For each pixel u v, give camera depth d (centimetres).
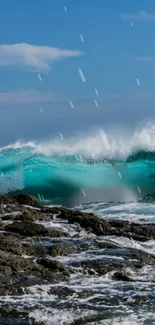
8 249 2131
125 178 5262
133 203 4112
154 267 2084
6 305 1633
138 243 2519
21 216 2864
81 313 1592
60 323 1523
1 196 3453
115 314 1591
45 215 2978
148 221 3262
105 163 5522
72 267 2000
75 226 2725
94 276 1945
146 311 1614
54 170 5406
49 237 2450
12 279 1809
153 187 5041
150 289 1812
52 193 5059
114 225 2789
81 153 5631
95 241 2388
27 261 1936
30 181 5303
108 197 4794
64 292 1756
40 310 1603
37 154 5650
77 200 4753
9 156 5662
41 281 1827
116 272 1959
